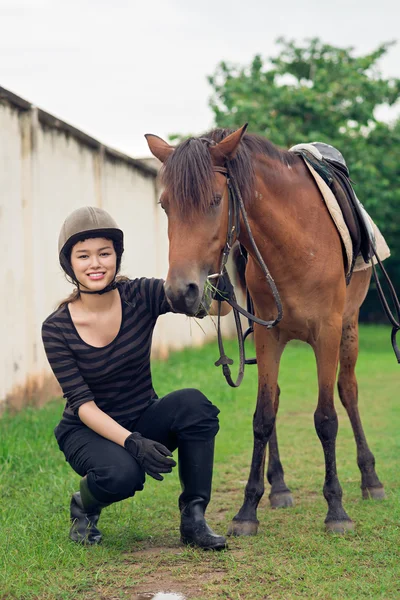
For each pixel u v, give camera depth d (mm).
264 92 17094
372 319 24047
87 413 3164
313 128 16797
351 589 2797
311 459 5379
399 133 18031
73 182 8273
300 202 3613
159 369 9805
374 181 16578
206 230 3016
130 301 3328
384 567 3055
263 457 3701
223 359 3471
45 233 7488
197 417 3305
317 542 3367
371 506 4074
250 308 4234
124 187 10055
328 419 3672
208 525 3488
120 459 3094
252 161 3402
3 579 2889
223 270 3266
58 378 3227
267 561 3123
